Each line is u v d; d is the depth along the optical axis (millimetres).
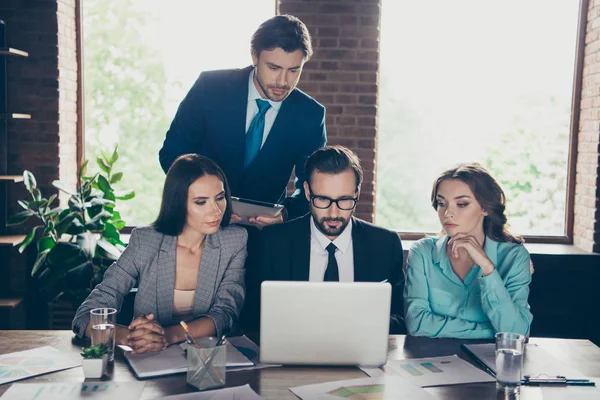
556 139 4270
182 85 4277
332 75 4020
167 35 4238
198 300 2184
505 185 4320
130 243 2203
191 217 2129
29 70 3959
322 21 3986
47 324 4031
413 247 2301
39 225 4004
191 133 2766
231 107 2680
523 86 4242
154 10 4227
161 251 2174
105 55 4270
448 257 2248
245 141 2734
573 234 4281
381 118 4258
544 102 4250
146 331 1843
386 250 2340
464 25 4199
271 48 2445
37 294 4008
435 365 1789
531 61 4223
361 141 4062
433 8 4188
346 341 1745
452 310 2215
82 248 3496
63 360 1778
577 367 1812
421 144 4277
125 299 2314
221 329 2023
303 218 2363
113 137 4328
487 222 2281
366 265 2314
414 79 4234
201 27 4219
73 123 4246
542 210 4320
